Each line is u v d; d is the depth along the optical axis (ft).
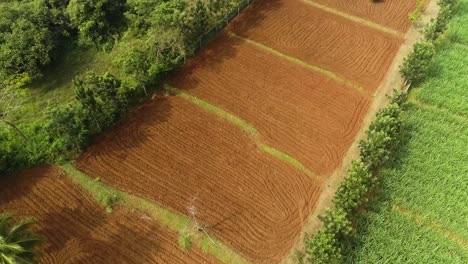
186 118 97.14
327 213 73.10
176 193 82.74
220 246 74.95
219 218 78.95
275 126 95.91
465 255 73.15
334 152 91.09
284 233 77.20
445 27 113.39
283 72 108.68
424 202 80.74
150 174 85.81
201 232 76.69
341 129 95.71
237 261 73.20
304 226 78.33
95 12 113.19
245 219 78.95
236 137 93.56
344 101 102.06
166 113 98.17
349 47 116.98
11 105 98.27
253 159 89.40
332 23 124.88
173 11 109.70
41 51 104.17
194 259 73.51
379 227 76.54
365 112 99.71
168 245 75.31
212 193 82.94
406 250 73.72
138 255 73.77
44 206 80.48
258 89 104.06
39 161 87.35
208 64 110.32
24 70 102.63
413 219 79.05
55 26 113.50
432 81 105.50
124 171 86.22
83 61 112.16
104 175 85.35
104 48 114.11
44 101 101.14
